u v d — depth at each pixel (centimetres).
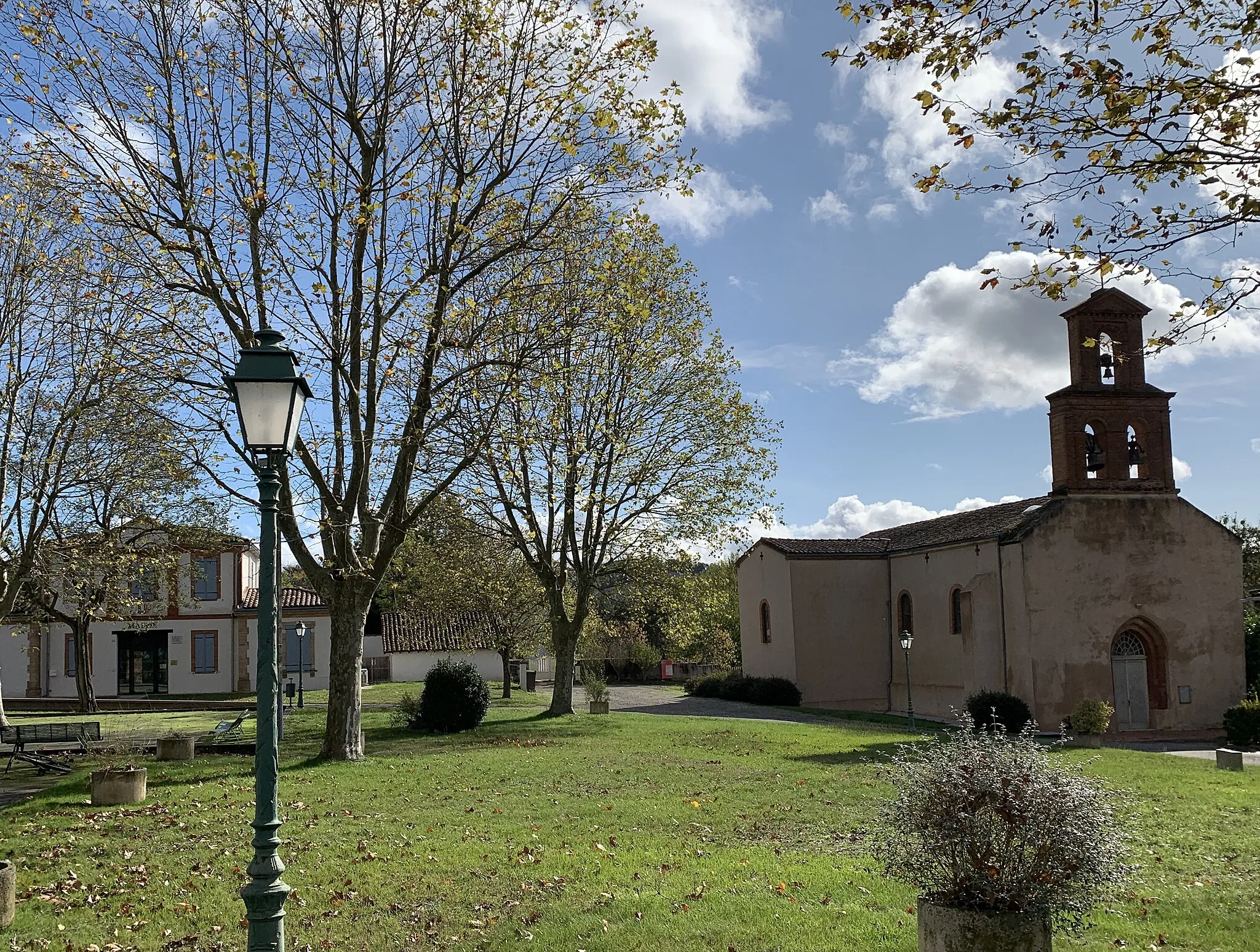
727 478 2922
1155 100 796
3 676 4606
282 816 1315
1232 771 1934
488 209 1833
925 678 3784
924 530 4134
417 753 2059
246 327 1706
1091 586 3177
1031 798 627
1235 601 3284
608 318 1927
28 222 1848
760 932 789
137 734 2569
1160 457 3281
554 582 3030
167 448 1847
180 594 4703
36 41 1573
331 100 1734
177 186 1698
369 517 1838
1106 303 3272
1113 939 789
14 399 2191
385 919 874
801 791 1523
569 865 1030
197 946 818
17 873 1027
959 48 816
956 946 607
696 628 3322
